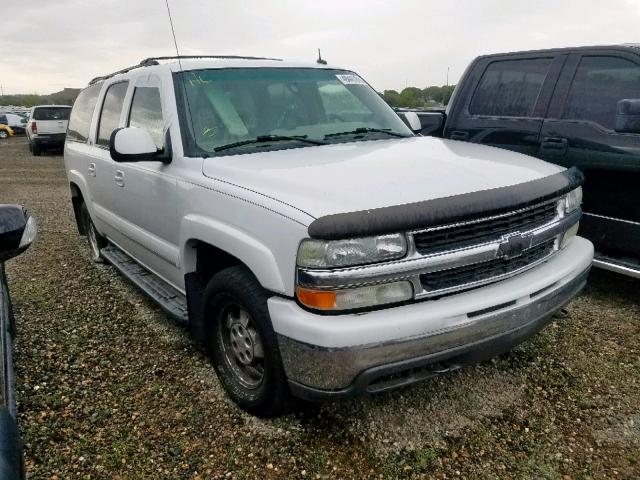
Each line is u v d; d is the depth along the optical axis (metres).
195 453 2.62
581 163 4.35
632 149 4.01
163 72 3.60
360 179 2.51
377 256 2.19
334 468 2.50
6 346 2.07
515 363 3.37
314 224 2.17
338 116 3.76
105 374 3.36
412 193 2.34
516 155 3.24
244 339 2.84
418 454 2.57
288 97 3.65
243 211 2.58
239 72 3.65
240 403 2.91
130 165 3.84
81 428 2.82
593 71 4.47
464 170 2.70
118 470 2.52
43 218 8.27
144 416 2.91
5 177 13.61
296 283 2.31
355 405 2.96
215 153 3.15
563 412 2.87
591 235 4.30
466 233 2.37
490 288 2.47
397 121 4.05
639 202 4.00
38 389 3.19
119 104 4.39
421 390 3.09
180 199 3.14
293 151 3.15
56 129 19.55
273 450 2.62
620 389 3.07
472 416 2.85
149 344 3.76
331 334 2.18
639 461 2.51
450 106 5.57
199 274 3.25
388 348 2.21
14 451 1.42
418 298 2.31
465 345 2.37
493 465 2.49
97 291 4.82
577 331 3.79
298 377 2.37
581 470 2.46
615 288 4.56
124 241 4.47
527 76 4.93
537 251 2.75
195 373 3.35
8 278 5.22
